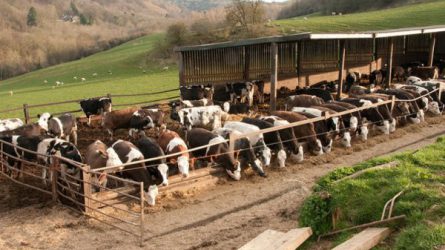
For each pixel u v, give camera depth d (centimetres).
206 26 5788
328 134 1370
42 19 11212
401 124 1672
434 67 2427
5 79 7312
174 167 1141
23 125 1442
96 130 1706
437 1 6444
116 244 825
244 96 2012
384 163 896
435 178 741
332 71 2555
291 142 1283
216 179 1145
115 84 4125
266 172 1217
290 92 2312
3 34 8719
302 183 1110
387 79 2247
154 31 9950
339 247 595
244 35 5206
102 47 9019
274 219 838
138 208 993
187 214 962
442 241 545
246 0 5344
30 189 1135
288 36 1706
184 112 1514
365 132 1480
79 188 992
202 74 2161
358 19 5453
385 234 621
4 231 879
